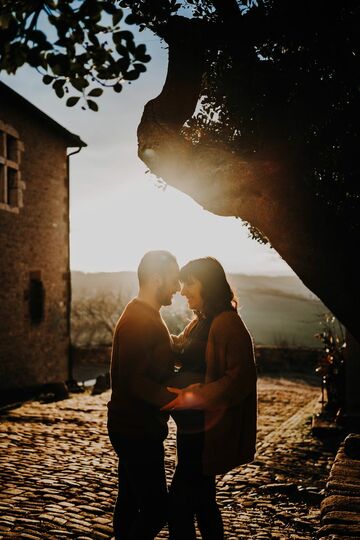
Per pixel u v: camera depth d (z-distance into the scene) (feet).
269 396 45.44
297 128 11.22
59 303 51.11
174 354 11.21
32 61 8.89
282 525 15.01
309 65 11.35
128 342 9.87
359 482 15.16
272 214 10.69
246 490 18.12
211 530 10.37
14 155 43.52
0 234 41.37
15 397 42.98
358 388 26.73
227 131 12.29
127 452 9.95
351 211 11.62
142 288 10.55
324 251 10.62
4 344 41.93
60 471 19.22
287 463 21.93
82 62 9.59
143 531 9.87
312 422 29.37
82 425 28.76
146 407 10.00
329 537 11.39
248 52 11.48
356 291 10.59
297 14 11.05
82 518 14.65
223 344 10.05
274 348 71.15
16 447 22.85
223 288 10.70
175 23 11.40
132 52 9.41
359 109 11.28
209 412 10.06
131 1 12.48
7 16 9.41
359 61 11.14
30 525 13.87
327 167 11.66
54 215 50.19
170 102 11.10
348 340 26.94
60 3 8.98
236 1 11.81
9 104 42.29
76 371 68.69
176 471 10.36
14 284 43.50
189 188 11.05
